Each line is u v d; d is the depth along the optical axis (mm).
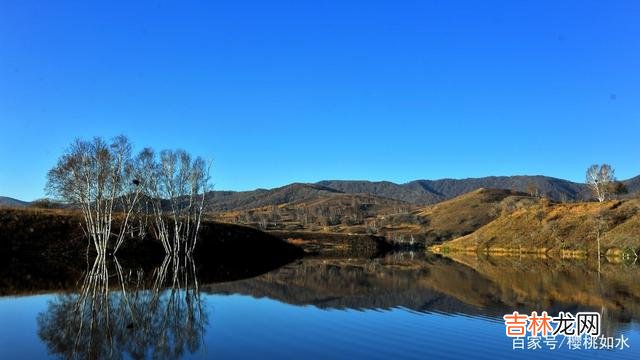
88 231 71375
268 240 112688
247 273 58219
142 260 75125
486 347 21281
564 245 108938
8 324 24672
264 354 19781
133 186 75062
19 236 70312
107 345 20984
